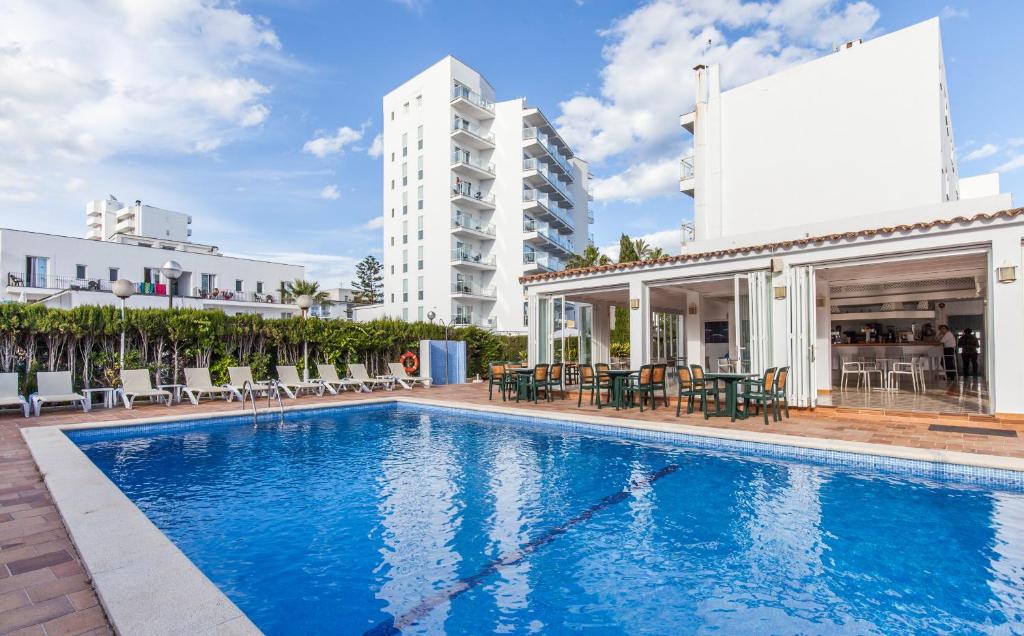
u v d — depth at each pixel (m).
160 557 3.09
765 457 6.86
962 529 4.33
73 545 3.47
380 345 16.53
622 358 22.02
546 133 49.28
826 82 19.23
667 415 9.46
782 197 20.02
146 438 8.61
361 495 5.44
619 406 10.20
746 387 8.80
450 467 6.57
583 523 4.59
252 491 5.60
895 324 17.03
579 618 3.04
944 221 7.95
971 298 13.95
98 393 11.37
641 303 11.62
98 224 81.50
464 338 19.81
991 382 7.80
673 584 3.45
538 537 4.28
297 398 12.79
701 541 4.17
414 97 45.28
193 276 36.38
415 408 12.20
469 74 45.34
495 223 46.00
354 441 8.29
